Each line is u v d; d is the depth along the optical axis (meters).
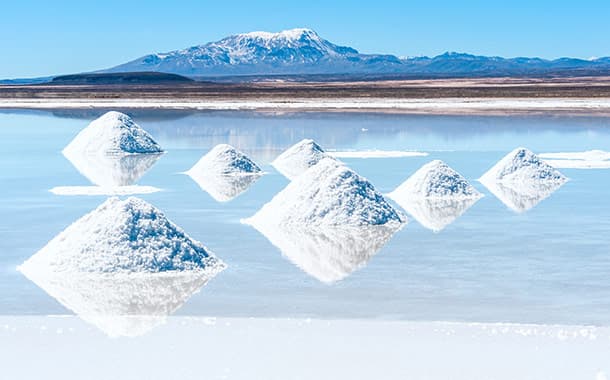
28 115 39.50
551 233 9.16
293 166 16.53
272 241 8.69
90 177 14.84
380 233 9.12
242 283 6.83
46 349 4.91
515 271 7.30
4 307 6.05
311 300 6.29
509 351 4.84
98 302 6.18
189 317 5.70
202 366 4.56
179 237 7.56
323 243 8.55
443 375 4.39
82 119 35.97
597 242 8.66
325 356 4.74
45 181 14.24
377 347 4.93
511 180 13.91
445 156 18.62
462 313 5.91
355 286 6.75
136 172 15.66
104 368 4.53
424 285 6.79
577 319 5.74
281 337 5.17
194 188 13.22
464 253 8.09
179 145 21.97
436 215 10.38
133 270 7.07
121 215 7.47
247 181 14.16
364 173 15.23
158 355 4.77
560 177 14.05
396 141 22.95
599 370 4.47
